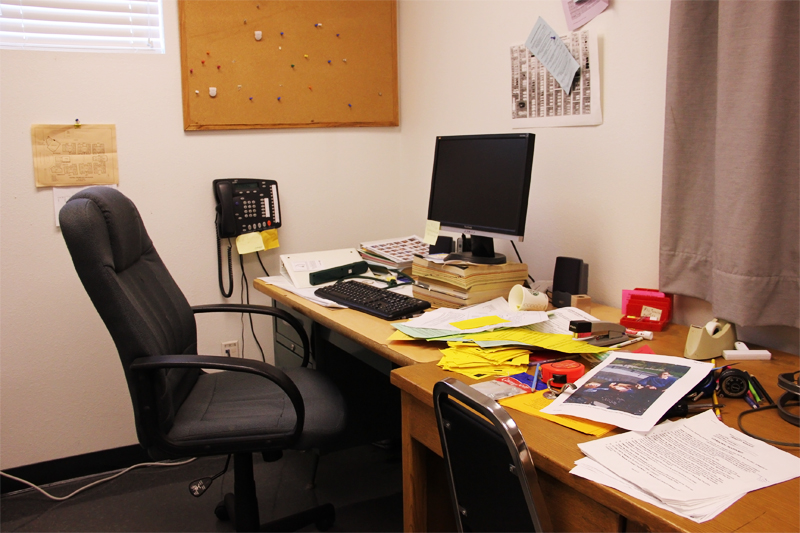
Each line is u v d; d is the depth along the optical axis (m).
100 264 1.35
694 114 1.51
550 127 2.01
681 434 0.95
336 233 2.68
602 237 1.88
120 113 2.18
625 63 1.73
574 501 0.92
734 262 1.37
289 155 2.52
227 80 2.33
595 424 0.99
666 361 1.19
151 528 1.96
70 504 2.11
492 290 1.77
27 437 2.19
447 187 1.98
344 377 2.10
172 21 2.22
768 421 1.02
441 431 1.09
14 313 2.11
